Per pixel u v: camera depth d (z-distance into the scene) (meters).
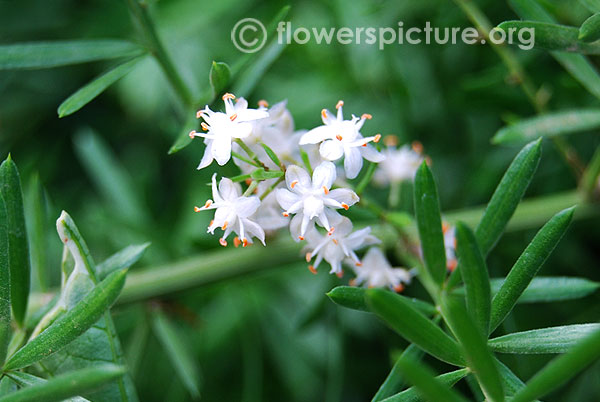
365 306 0.15
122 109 0.21
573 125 0.17
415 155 0.19
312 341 0.20
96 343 0.15
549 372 0.13
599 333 0.13
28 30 0.21
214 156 0.15
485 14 0.20
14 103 0.21
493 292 0.16
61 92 0.21
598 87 0.17
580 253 0.19
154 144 0.21
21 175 0.20
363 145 0.15
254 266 0.18
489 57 0.20
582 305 0.19
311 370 0.20
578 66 0.17
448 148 0.20
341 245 0.15
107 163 0.20
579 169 0.18
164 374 0.20
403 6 0.20
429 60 0.20
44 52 0.16
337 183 0.16
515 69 0.18
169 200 0.21
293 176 0.15
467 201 0.20
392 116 0.20
